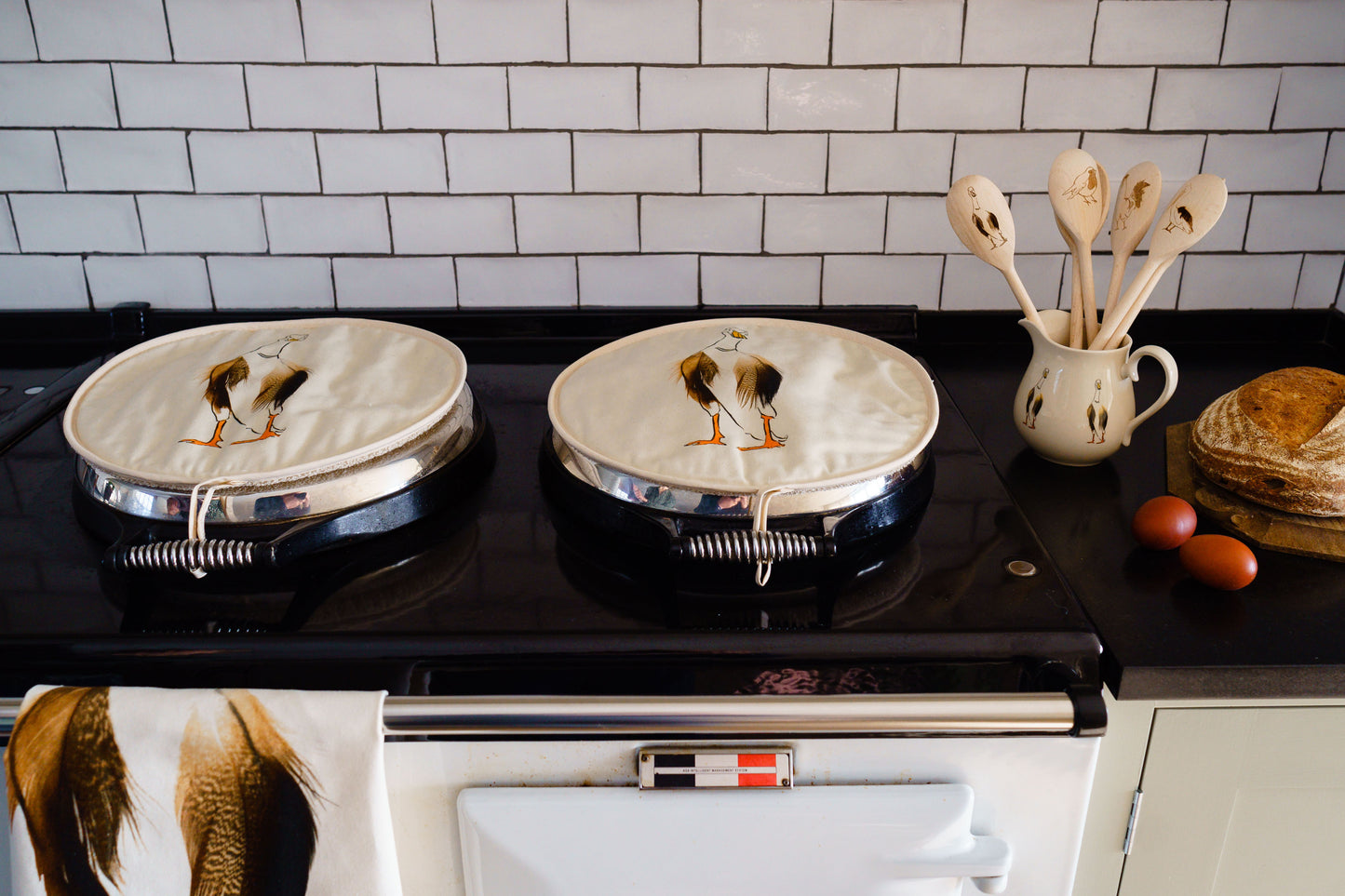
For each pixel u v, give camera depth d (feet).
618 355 3.45
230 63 3.96
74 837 2.44
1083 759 2.54
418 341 3.58
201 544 2.66
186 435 2.98
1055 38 3.95
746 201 4.23
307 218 4.23
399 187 4.18
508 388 4.04
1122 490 3.36
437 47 3.95
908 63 4.00
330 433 3.00
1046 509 3.25
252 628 2.59
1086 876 2.99
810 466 2.85
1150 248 3.16
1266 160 4.13
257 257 4.31
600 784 2.58
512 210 4.24
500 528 3.09
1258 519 3.11
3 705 2.45
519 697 2.43
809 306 4.43
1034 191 4.20
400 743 2.53
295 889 2.47
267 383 3.19
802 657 2.50
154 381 3.25
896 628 2.55
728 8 3.91
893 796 2.51
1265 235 4.26
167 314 4.38
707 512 2.81
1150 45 3.96
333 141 4.10
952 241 4.30
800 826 2.52
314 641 2.51
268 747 2.38
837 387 3.19
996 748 2.53
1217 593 2.83
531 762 2.56
